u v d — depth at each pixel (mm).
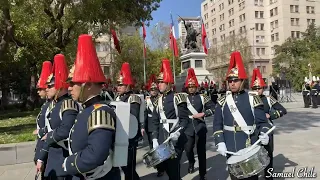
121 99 6176
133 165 5734
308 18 79188
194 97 7012
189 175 7020
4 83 34000
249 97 4453
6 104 35469
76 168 2631
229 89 4711
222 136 4477
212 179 6668
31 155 8320
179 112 5512
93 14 15125
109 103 2967
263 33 80938
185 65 29266
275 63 57188
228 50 59469
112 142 2781
